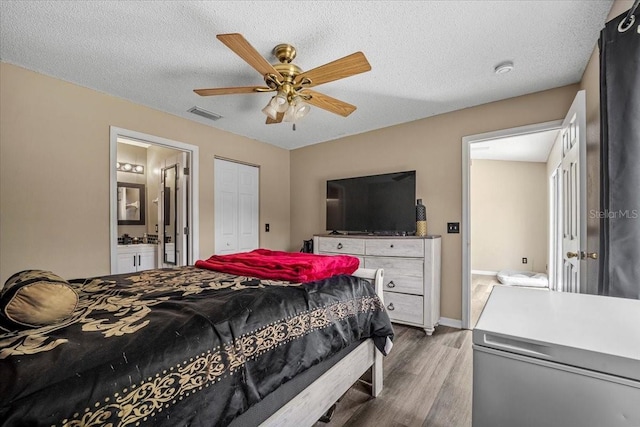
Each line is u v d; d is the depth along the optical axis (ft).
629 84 4.05
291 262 5.94
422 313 9.39
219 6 5.21
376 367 5.94
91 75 7.60
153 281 5.23
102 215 8.44
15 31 5.84
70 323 3.04
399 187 10.68
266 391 3.42
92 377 2.22
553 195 14.67
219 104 9.43
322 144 13.82
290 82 6.29
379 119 10.90
